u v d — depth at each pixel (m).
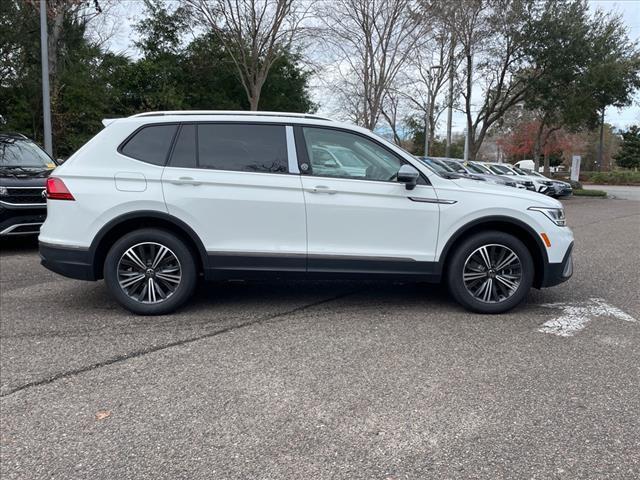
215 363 3.99
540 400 3.42
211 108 27.31
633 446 2.90
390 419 3.19
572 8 22.88
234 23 16.89
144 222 5.02
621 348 4.32
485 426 3.11
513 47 23.08
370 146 5.12
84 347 4.30
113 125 5.04
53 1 16.06
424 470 2.70
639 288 6.36
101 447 2.90
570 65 23.39
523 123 46.06
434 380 3.71
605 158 71.69
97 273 5.04
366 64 18.62
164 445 2.92
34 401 3.40
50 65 17.47
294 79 29.06
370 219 4.98
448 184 5.11
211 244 4.94
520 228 5.12
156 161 4.96
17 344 4.35
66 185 4.88
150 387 3.60
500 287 5.18
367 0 17.50
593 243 10.23
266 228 4.95
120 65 25.08
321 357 4.11
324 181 4.96
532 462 2.76
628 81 24.03
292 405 3.36
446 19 18.83
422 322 4.94
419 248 5.05
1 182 7.64
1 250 8.58
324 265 5.00
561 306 5.50
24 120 17.39
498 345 4.36
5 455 2.83
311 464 2.75
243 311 5.26
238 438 2.99
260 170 4.97
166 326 4.80
